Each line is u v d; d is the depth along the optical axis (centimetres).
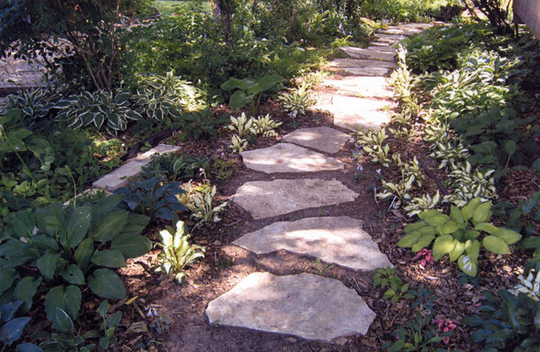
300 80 701
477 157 396
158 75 622
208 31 743
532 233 318
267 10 986
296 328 255
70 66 588
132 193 342
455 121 466
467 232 298
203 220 355
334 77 736
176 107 565
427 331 247
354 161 458
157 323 256
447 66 722
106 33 562
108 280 265
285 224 354
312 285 289
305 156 468
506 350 237
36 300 275
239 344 247
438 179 414
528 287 257
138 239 297
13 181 400
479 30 774
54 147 459
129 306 273
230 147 487
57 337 237
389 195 374
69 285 267
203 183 417
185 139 512
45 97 579
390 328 257
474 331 244
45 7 479
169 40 764
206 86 640
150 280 296
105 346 237
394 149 473
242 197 391
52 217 281
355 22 1161
